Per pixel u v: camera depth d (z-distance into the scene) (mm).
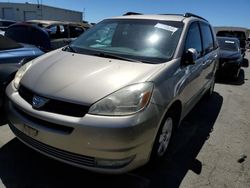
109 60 3281
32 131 2748
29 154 3354
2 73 4074
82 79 2824
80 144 2535
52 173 3045
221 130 4613
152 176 3131
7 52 4344
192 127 4645
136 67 3092
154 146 3010
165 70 3115
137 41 3719
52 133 2604
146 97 2693
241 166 3504
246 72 11570
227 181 3164
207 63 4855
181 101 3488
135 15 4387
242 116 5422
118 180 3014
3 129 3939
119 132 2484
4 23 20406
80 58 3375
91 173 3088
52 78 2910
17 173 3000
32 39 7070
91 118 2512
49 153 2738
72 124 2516
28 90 2916
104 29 4133
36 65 3348
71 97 2627
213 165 3473
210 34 5488
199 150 3836
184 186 3008
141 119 2596
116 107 2568
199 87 4523
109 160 2557
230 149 3941
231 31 16219
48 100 2691
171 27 3848
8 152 3369
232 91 7645
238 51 9578
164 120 3074
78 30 10031
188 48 3848
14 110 2969
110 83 2744
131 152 2590
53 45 8289
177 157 3582
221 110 5695
